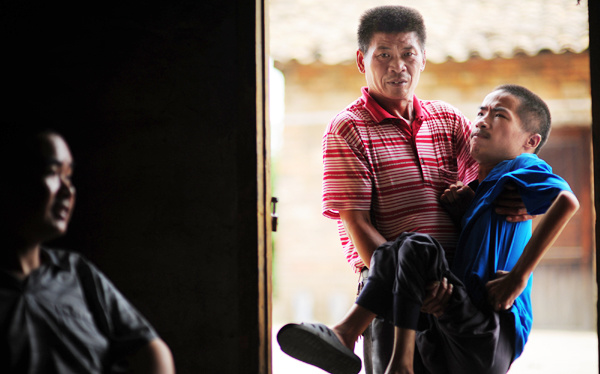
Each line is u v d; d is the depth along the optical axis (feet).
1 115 9.67
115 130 9.61
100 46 9.70
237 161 9.30
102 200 9.58
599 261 8.47
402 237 8.70
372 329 9.53
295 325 8.23
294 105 35.19
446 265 8.57
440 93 34.09
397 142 9.79
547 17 34.65
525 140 9.65
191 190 9.40
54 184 5.92
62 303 5.88
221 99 9.37
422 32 10.06
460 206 9.60
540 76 33.45
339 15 36.58
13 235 5.84
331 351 8.36
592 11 8.67
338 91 34.91
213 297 9.27
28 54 9.83
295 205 35.78
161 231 9.45
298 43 34.09
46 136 5.97
